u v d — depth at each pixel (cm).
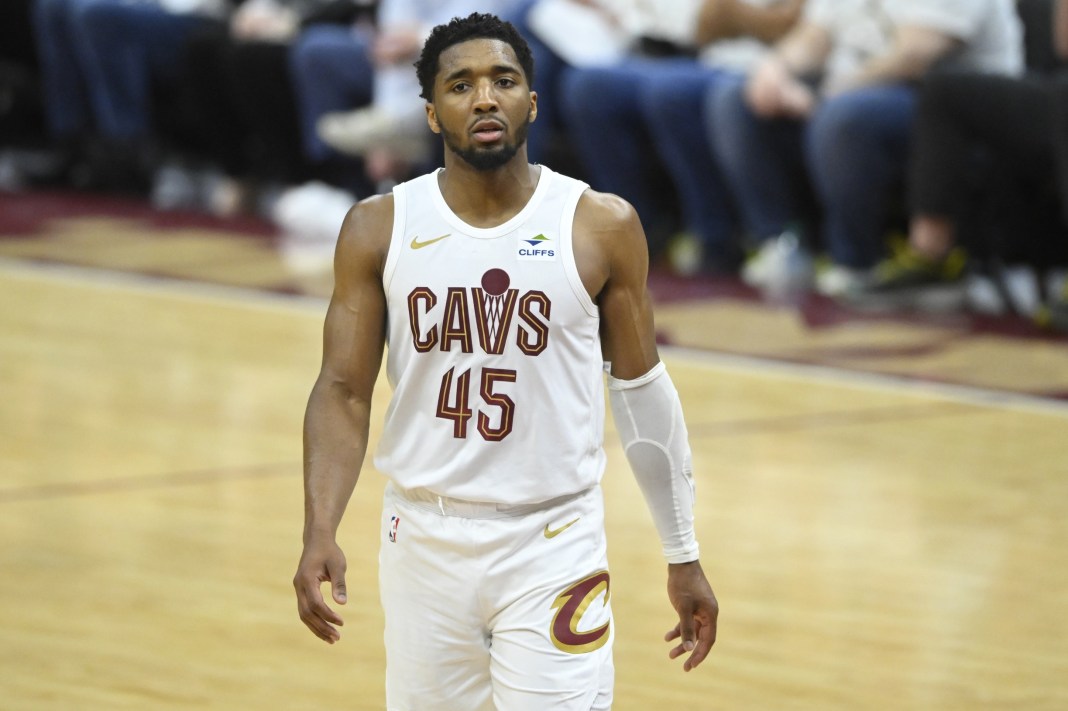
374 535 1519
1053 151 2497
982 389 2172
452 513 847
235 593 1359
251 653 1227
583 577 848
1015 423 1994
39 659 1205
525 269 835
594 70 3041
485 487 838
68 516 1563
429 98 854
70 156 4228
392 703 890
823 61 2827
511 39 844
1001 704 1148
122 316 2617
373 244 859
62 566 1420
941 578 1423
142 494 1641
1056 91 2395
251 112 3750
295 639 1259
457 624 855
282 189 3869
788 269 2909
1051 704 1151
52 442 1839
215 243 3425
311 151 3544
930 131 2581
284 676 1184
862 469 1777
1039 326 2583
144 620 1291
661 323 2598
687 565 909
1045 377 2242
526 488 838
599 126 3069
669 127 2975
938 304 2716
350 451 862
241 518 1567
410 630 867
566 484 844
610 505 1630
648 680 1180
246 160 3919
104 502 1611
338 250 870
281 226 3706
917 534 1548
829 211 2775
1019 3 2750
